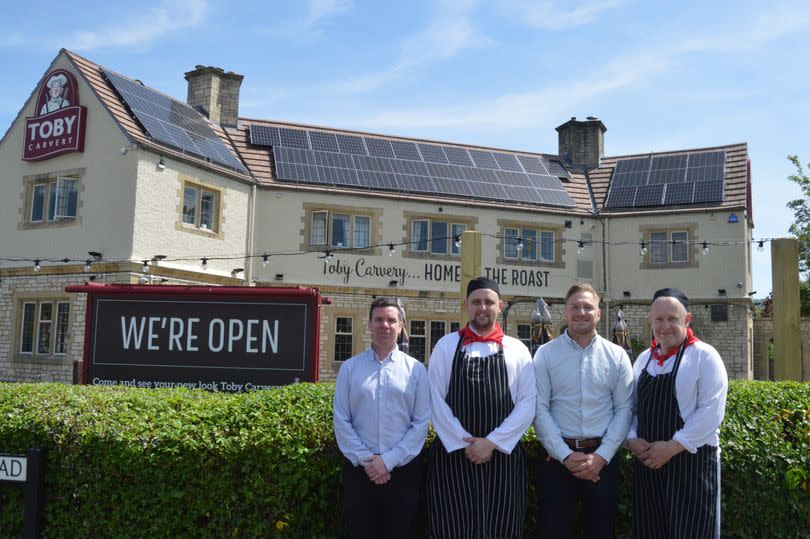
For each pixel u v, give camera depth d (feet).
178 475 14.49
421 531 15.20
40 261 60.70
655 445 13.87
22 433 15.44
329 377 67.41
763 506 15.01
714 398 13.56
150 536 14.51
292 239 68.03
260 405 15.69
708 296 73.92
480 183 76.33
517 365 14.32
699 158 82.07
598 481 13.98
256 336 22.03
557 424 14.37
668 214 76.07
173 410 15.70
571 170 86.74
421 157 78.33
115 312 22.81
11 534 15.47
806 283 109.81
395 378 14.29
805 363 86.74
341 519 14.82
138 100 62.75
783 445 15.25
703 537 13.53
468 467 13.75
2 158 64.80
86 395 16.84
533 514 15.28
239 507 14.40
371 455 13.56
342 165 72.69
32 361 59.98
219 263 63.87
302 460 14.35
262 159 71.15
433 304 71.31
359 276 69.31
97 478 14.88
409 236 71.31
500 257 73.92
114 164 57.82
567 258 76.64
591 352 14.55
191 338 22.30
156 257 56.49
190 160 60.70
